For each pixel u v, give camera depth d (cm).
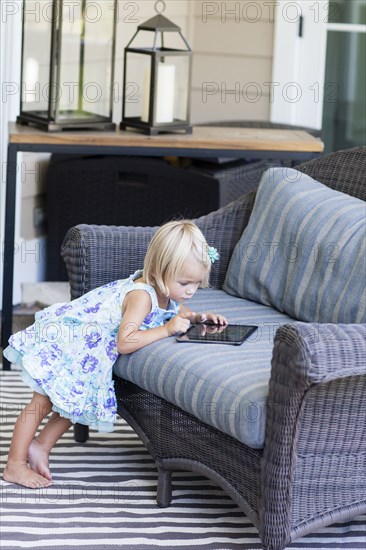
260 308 345
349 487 273
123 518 298
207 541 286
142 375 298
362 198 350
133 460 340
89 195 506
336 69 552
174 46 556
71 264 341
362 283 310
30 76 416
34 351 312
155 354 296
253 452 268
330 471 269
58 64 405
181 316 312
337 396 262
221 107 571
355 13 544
